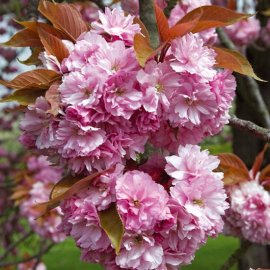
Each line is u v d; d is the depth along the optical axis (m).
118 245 0.40
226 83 0.47
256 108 1.00
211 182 0.44
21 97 0.44
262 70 1.43
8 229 1.82
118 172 0.43
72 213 0.43
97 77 0.41
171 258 0.44
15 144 2.45
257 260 1.42
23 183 1.23
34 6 0.67
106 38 0.46
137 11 0.68
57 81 0.44
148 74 0.42
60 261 2.73
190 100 0.44
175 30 0.44
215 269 2.57
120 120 0.42
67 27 0.47
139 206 0.42
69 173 0.45
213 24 0.46
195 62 0.44
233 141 1.47
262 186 0.74
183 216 0.43
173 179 0.45
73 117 0.42
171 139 0.47
